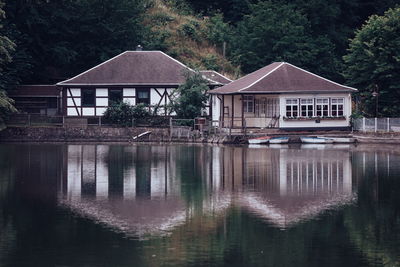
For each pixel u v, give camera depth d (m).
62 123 90.00
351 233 36.72
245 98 86.12
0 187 49.22
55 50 100.19
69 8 102.75
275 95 83.56
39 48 101.44
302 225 38.28
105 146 79.44
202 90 89.69
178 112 89.19
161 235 36.47
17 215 40.66
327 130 83.44
